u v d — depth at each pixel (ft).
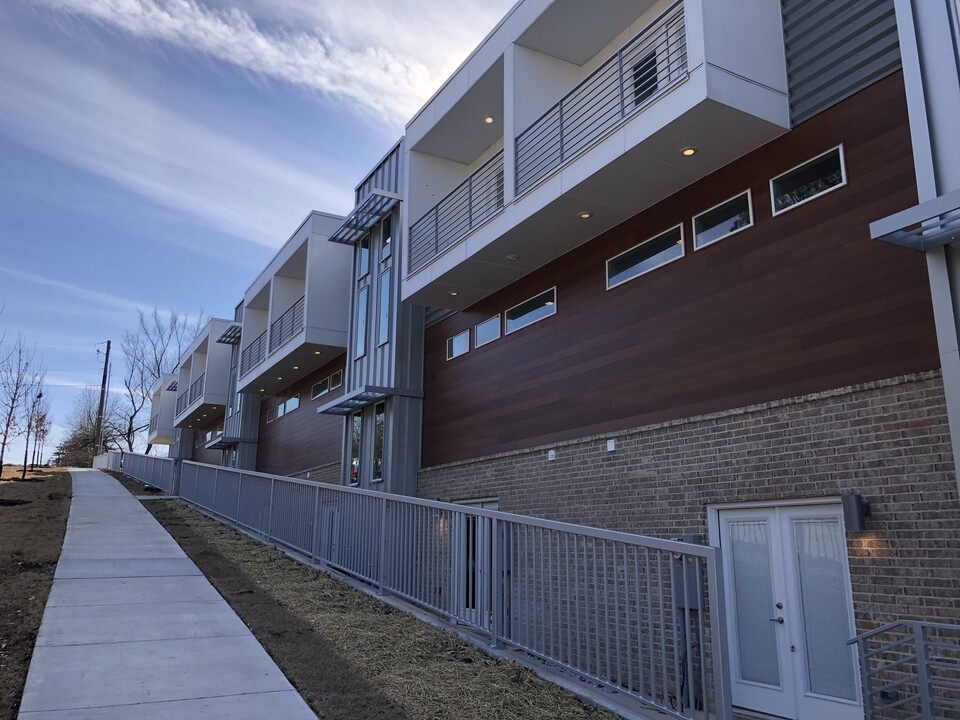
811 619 25.13
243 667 19.35
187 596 27.02
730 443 28.32
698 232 31.42
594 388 35.91
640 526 31.73
